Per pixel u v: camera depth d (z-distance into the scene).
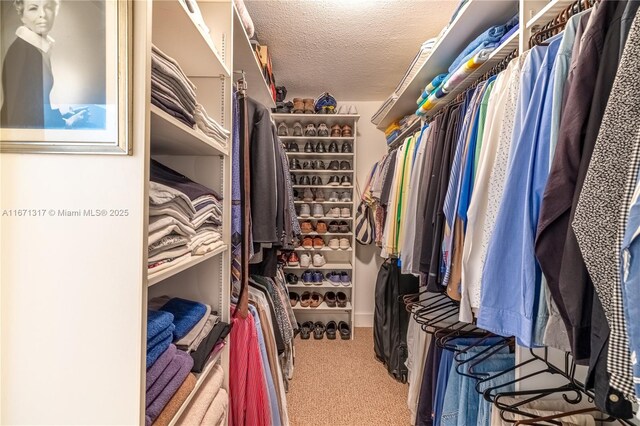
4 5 0.49
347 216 2.61
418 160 1.42
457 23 1.24
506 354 1.10
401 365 1.89
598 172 0.48
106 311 0.52
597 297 0.49
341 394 1.75
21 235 0.51
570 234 0.54
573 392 0.89
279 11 1.54
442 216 1.11
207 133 0.88
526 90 0.71
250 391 1.08
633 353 0.41
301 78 2.34
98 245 0.52
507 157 0.78
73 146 0.51
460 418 1.06
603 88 0.53
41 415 0.51
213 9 1.01
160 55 0.63
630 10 0.52
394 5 1.50
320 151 2.59
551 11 0.82
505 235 0.69
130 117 0.51
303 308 2.57
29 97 0.50
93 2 0.50
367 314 2.82
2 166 0.51
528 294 0.64
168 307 0.87
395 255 1.72
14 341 0.51
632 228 0.41
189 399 0.71
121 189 0.52
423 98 1.68
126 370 0.52
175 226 0.68
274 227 1.27
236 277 1.12
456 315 1.44
